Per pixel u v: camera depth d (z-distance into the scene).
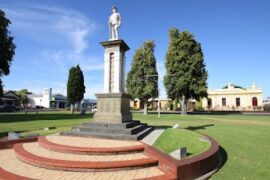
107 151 7.89
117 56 12.84
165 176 6.36
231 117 30.45
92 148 8.05
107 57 13.03
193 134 11.84
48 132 12.84
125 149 8.12
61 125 17.45
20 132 13.32
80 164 6.72
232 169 7.88
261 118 28.83
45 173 6.55
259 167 8.09
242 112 46.78
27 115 31.20
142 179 6.07
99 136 10.37
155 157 7.55
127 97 12.82
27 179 6.04
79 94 49.53
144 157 7.70
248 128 17.36
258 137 13.45
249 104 56.38
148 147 8.47
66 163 6.78
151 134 11.77
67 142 9.17
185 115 34.09
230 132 15.15
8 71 27.02
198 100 37.59
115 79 12.73
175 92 36.97
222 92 58.97
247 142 12.02
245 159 9.07
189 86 35.81
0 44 24.73
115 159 7.40
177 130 13.19
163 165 7.00
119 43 12.77
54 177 6.23
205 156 7.55
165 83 37.28
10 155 8.56
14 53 27.12
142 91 38.69
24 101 75.06
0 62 25.52
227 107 57.66
